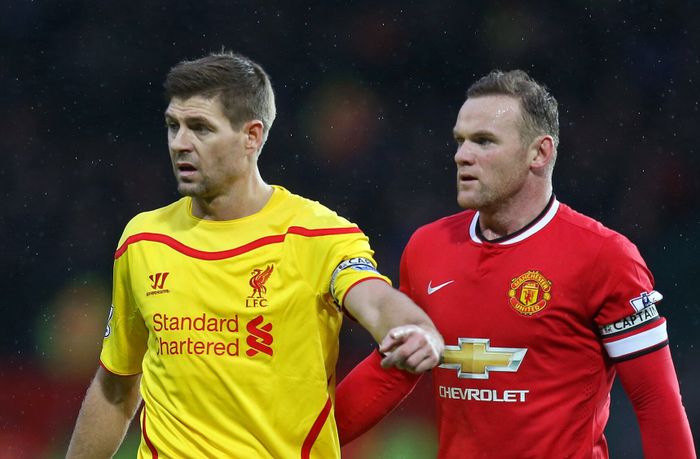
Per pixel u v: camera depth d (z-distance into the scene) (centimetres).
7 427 3934
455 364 1309
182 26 5231
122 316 1273
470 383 1299
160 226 1228
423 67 5169
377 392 1384
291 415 1176
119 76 5212
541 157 1291
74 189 5038
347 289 1121
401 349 921
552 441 1269
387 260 4900
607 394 1322
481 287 1295
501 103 1277
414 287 1368
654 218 4856
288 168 5069
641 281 1257
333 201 5034
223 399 1173
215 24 5259
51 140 5103
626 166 4956
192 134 1162
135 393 1344
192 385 1177
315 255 1170
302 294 1169
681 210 4850
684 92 4997
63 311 4741
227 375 1167
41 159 5072
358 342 4069
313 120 5147
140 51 5241
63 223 4972
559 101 5050
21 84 5153
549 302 1261
